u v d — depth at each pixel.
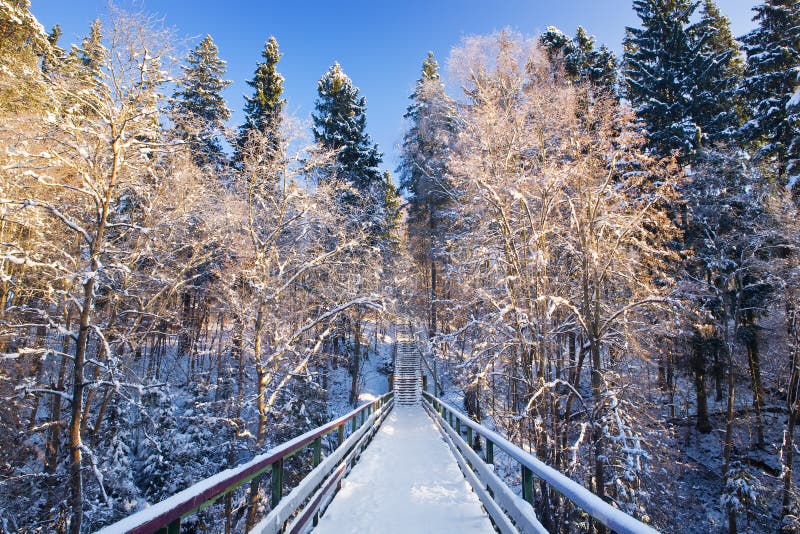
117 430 15.59
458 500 5.89
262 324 15.82
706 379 21.11
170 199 15.66
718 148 19.48
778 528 14.98
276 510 3.36
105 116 11.79
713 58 22.22
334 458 5.97
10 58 13.47
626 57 23.70
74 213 14.20
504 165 14.86
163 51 12.02
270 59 26.55
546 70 16.09
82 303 11.42
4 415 13.35
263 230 17.83
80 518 10.05
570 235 14.99
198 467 17.16
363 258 23.16
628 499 11.94
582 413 15.76
